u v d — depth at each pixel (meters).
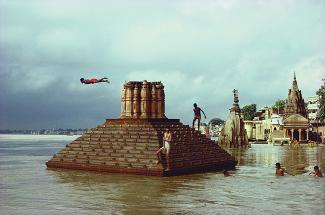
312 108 125.38
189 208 14.95
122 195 17.80
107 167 26.56
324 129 102.50
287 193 18.56
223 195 17.94
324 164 34.69
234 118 70.00
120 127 29.47
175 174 25.20
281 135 95.88
